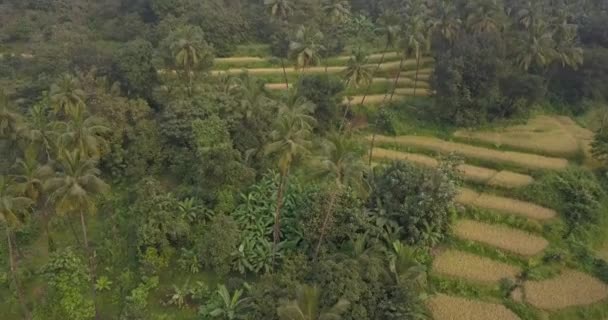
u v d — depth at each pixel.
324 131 64.00
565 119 69.00
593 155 57.72
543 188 53.50
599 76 71.75
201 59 62.38
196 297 44.50
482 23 69.94
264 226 49.12
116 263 48.34
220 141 55.06
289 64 82.50
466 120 65.06
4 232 49.28
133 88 65.44
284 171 40.53
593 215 50.97
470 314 42.12
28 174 42.31
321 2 85.62
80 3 94.88
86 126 45.38
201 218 50.91
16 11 92.56
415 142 63.75
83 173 38.06
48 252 50.28
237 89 61.00
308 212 46.69
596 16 82.06
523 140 62.38
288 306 33.16
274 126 42.78
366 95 74.00
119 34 87.25
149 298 45.16
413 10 74.19
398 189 48.31
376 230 45.78
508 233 49.84
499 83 66.31
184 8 86.12
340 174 38.84
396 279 39.50
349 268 38.16
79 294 41.38
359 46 85.94
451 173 52.19
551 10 80.31
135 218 49.09
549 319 41.94
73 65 70.69
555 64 72.38
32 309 43.97
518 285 44.72
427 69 79.75
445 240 48.84
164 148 59.28
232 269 46.91
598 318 42.22
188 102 58.66
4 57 78.75
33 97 67.88
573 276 45.72
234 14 86.75
